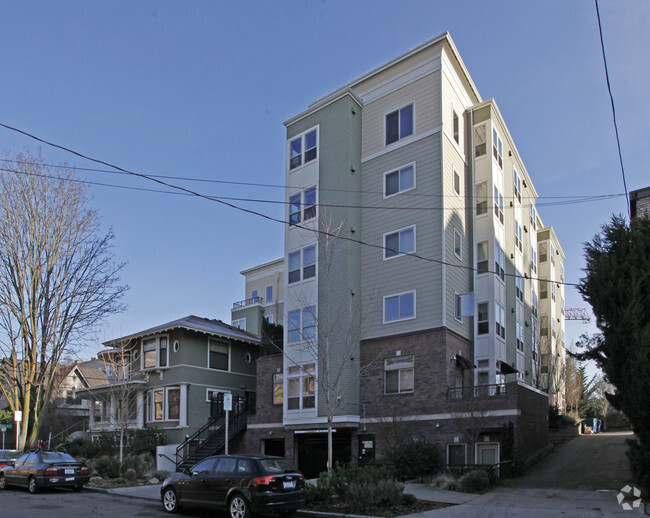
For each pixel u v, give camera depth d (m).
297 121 29.17
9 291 25.61
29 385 25.81
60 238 26.41
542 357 41.12
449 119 26.39
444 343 22.98
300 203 27.92
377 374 24.36
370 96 28.14
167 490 14.97
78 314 26.59
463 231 26.97
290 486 13.41
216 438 28.67
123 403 28.34
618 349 15.15
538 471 20.53
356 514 13.79
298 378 25.81
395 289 25.00
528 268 36.34
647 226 16.09
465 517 13.12
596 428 37.00
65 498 18.03
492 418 20.53
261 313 47.44
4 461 22.48
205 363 32.81
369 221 26.66
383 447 23.14
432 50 26.48
